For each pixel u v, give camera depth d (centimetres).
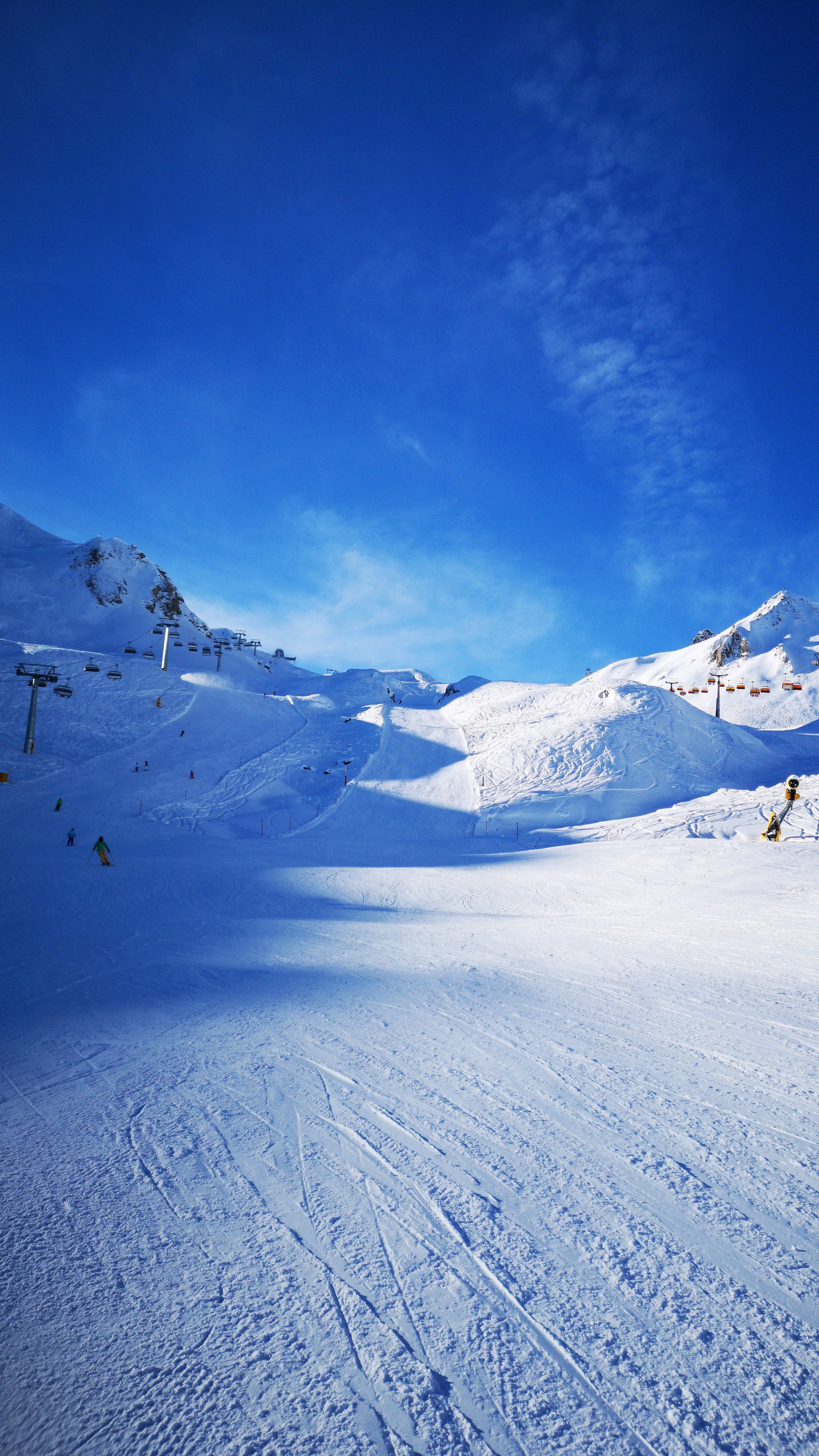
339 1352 221
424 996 739
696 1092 447
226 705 6831
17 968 924
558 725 5569
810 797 3006
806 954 924
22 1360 218
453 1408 198
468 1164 349
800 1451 182
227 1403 200
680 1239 282
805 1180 331
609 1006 679
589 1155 359
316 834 3934
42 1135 388
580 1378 210
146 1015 671
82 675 6900
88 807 4016
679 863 2050
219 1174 340
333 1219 297
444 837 3834
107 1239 282
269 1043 570
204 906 1652
